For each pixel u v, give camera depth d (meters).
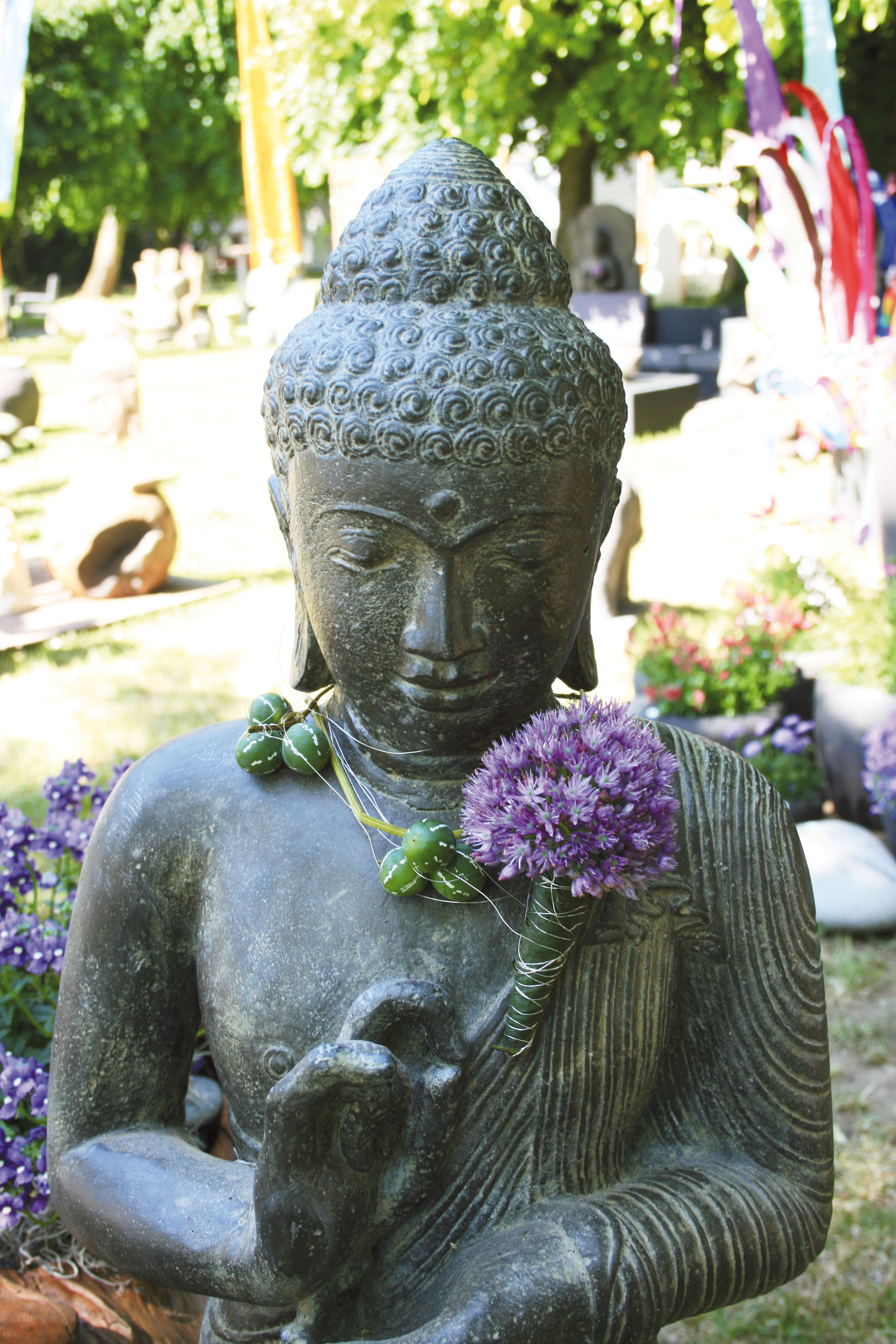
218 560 8.98
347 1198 1.13
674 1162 1.36
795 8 7.98
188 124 22.45
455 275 1.17
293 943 1.25
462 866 1.21
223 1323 1.34
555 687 2.40
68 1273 1.92
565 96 10.38
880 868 4.39
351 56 10.09
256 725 1.33
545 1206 1.22
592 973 1.26
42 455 12.86
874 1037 3.78
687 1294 1.18
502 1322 1.09
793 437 11.18
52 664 6.87
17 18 4.88
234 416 14.70
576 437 1.15
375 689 1.21
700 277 20.02
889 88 13.05
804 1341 2.76
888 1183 3.20
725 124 9.04
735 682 4.94
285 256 11.20
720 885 1.33
